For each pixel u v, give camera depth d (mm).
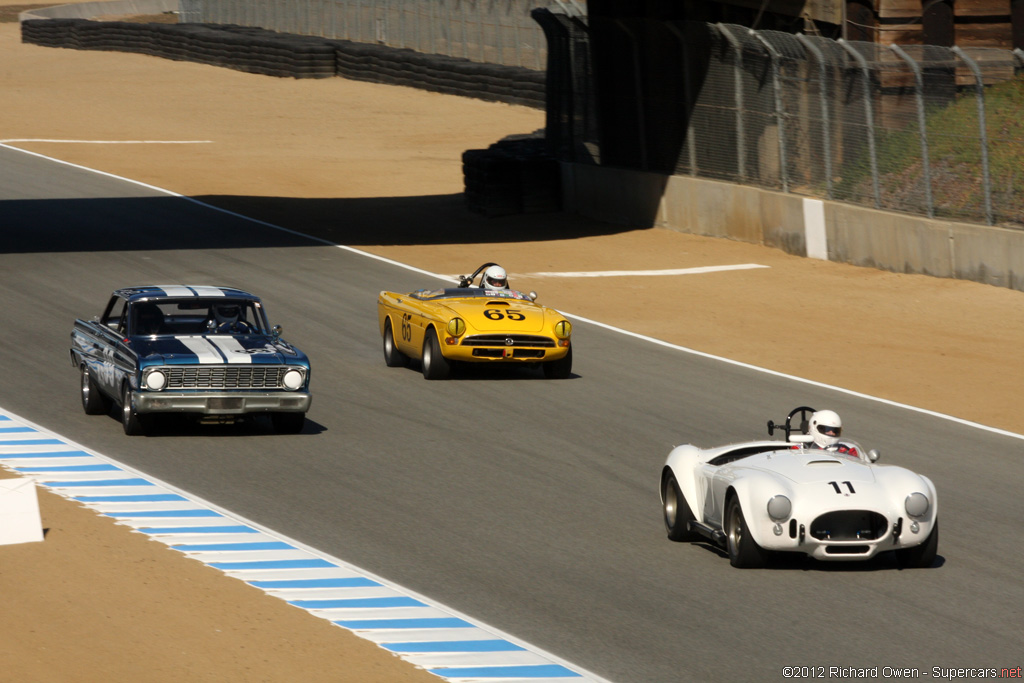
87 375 51125
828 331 77062
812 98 99812
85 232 104625
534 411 55219
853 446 36625
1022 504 42781
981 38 118375
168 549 33938
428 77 197750
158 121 182125
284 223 113938
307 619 28984
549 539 36594
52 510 37125
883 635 28859
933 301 83938
